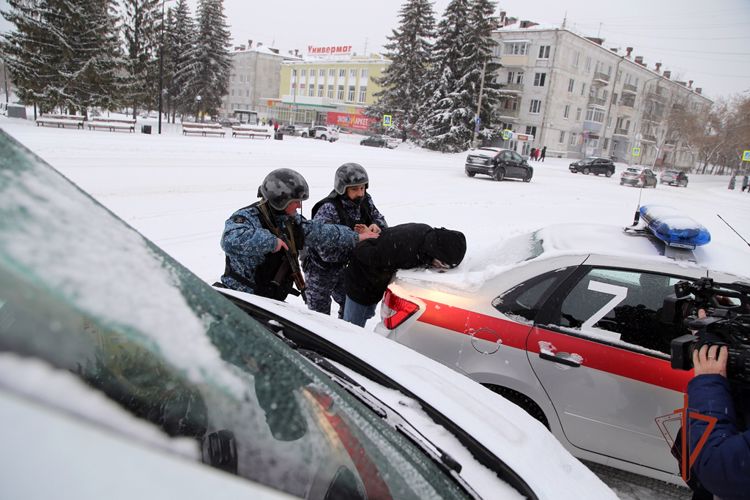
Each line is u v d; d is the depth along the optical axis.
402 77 47.03
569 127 55.16
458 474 1.22
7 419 0.41
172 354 0.61
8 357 0.42
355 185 3.51
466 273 2.98
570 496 1.35
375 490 0.86
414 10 46.72
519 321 2.66
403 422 1.39
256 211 2.84
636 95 66.06
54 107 27.55
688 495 2.79
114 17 33.44
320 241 3.18
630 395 2.46
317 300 3.50
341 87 73.62
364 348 1.86
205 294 0.73
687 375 2.39
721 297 2.07
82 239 0.54
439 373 1.87
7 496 0.39
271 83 87.44
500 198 15.33
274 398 0.77
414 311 2.84
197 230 7.27
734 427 1.49
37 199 0.52
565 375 2.54
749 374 1.53
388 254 3.09
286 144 27.36
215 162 15.14
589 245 2.83
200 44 48.59
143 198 9.09
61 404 0.44
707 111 67.06
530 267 2.78
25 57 26.56
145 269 0.62
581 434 2.55
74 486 0.42
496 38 53.59
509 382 2.62
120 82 30.55
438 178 19.45
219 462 0.67
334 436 0.86
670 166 73.12
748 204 26.12
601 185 26.14
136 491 0.46
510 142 49.12
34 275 0.44
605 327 2.59
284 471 0.73
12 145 0.56
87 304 0.49
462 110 39.53
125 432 0.49
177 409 0.62
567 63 51.59
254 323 0.83
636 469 2.52
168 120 50.50
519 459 1.42
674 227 2.72
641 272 2.60
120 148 15.58
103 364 0.60
